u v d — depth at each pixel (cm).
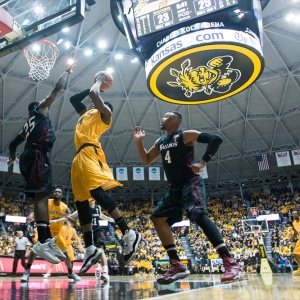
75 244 2006
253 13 772
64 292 265
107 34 1734
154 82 912
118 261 1755
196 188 315
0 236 2009
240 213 2808
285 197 2842
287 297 170
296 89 2123
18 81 1886
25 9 638
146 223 2792
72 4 595
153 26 823
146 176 3017
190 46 773
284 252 1994
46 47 1670
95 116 365
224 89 971
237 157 2739
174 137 338
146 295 222
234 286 282
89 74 1959
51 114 2175
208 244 2253
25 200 2773
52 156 2569
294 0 1535
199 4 790
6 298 206
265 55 1883
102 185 325
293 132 2495
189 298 174
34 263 1255
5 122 2117
